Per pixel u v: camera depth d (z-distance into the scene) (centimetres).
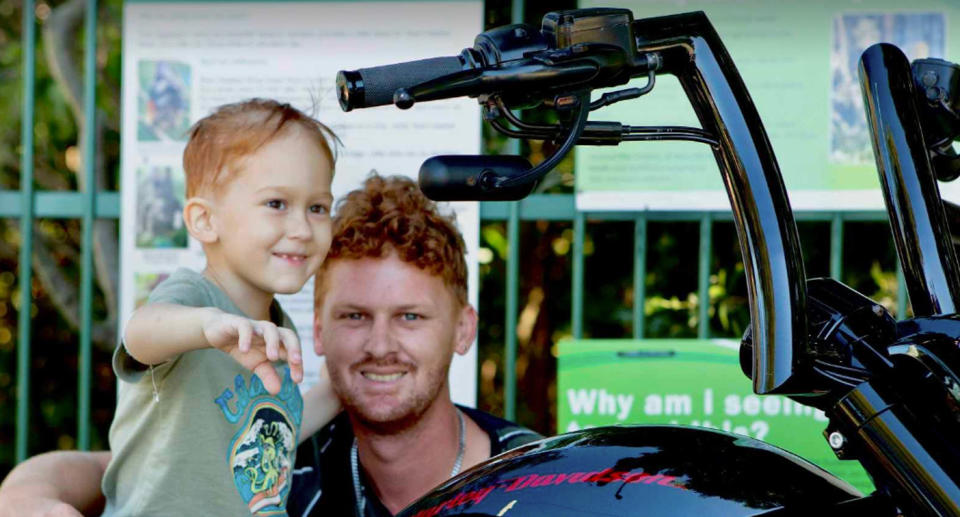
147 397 221
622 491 145
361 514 264
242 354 178
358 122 334
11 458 486
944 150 164
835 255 332
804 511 142
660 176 327
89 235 358
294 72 335
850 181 320
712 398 322
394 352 254
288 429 238
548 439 165
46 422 480
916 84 162
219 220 232
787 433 320
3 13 470
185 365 220
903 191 153
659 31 149
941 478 130
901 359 137
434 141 333
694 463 149
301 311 337
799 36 320
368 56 334
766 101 321
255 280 232
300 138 234
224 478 222
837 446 141
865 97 158
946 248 151
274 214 230
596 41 139
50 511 237
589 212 341
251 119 232
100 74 450
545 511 145
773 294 141
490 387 454
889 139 155
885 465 135
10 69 469
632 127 146
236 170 229
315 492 264
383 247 253
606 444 156
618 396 324
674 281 421
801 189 322
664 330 420
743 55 322
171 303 205
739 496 143
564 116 140
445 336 259
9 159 469
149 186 338
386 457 262
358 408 256
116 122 453
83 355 360
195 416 220
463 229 329
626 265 434
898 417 134
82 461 274
